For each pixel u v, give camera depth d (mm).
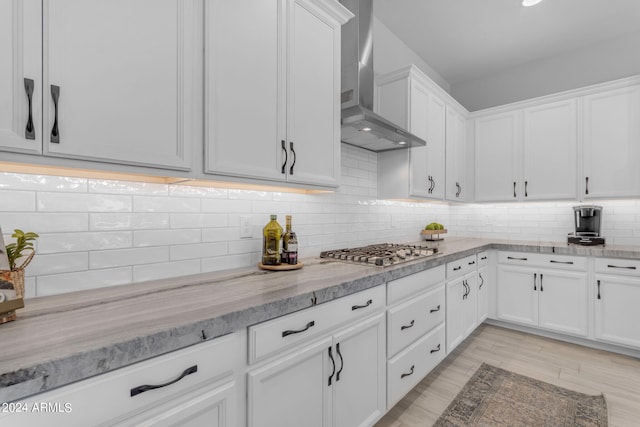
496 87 3529
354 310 1336
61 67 835
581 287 2527
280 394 1032
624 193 2582
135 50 973
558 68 3166
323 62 1623
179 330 756
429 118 2695
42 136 809
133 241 1238
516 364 2279
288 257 1570
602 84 2674
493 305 2957
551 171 2924
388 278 1515
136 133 974
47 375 568
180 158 1078
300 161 1494
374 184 2584
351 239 2332
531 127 3033
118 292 1090
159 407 741
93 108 889
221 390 864
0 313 756
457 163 3191
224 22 1193
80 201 1114
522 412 1728
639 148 2527
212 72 1153
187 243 1401
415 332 1776
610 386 1979
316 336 1162
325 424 1204
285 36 1426
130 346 674
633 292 2318
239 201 1609
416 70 2449
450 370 2201
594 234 2744
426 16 2619
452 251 2283
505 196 3170
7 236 969
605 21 2643
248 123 1271
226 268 1545
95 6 895
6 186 974
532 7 2482
